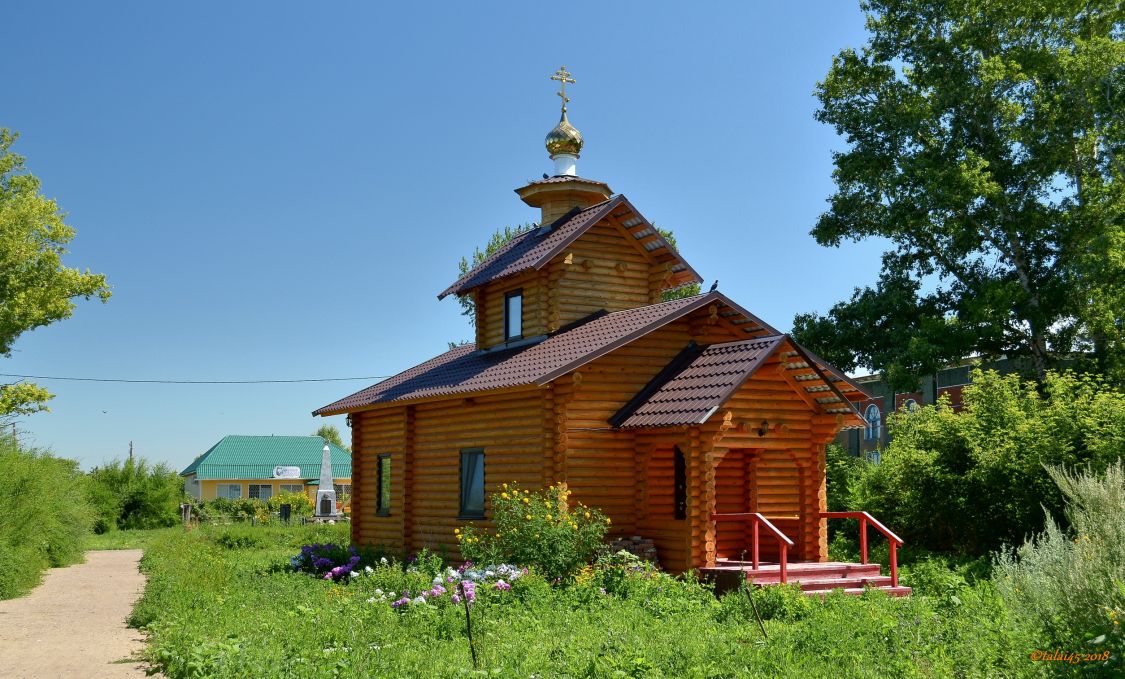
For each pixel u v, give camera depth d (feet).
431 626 43.09
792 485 64.85
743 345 60.39
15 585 67.10
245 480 223.10
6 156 108.58
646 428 58.39
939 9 112.16
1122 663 27.53
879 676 31.73
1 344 106.32
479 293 80.84
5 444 83.87
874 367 110.52
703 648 35.47
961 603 44.27
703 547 56.08
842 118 117.39
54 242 108.37
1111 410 65.36
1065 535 42.22
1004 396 74.38
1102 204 104.47
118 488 171.01
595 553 57.47
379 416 83.10
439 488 72.59
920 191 107.65
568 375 60.03
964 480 70.08
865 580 55.93
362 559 73.00
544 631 41.65
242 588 60.90
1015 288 102.78
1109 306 99.25
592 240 74.43
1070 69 102.68
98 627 52.19
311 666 33.60
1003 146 109.40
